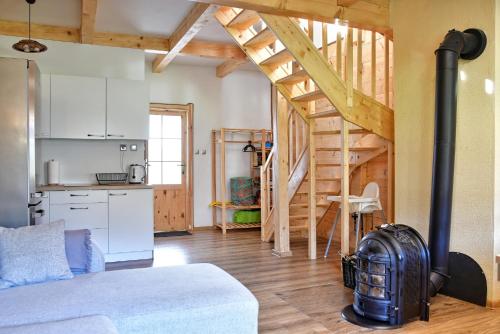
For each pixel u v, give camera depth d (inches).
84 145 210.2
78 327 69.7
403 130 160.1
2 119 131.3
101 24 202.8
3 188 131.0
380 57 204.2
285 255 201.2
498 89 129.6
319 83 162.4
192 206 286.8
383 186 206.8
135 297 86.4
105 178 209.2
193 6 181.9
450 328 112.0
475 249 133.5
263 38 178.5
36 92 157.9
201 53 235.6
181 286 93.3
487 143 131.0
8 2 176.2
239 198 287.1
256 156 302.5
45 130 193.3
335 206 239.3
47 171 200.4
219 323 85.2
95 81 202.5
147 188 198.8
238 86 302.7
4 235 100.3
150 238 198.5
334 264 183.2
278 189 202.5
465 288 135.3
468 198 136.0
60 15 190.9
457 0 140.5
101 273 104.5
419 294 117.6
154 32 215.0
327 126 242.7
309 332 109.3
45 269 98.2
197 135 289.4
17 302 83.1
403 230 120.2
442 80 133.3
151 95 277.3
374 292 114.9
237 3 142.2
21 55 199.0
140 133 210.5
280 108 203.2
